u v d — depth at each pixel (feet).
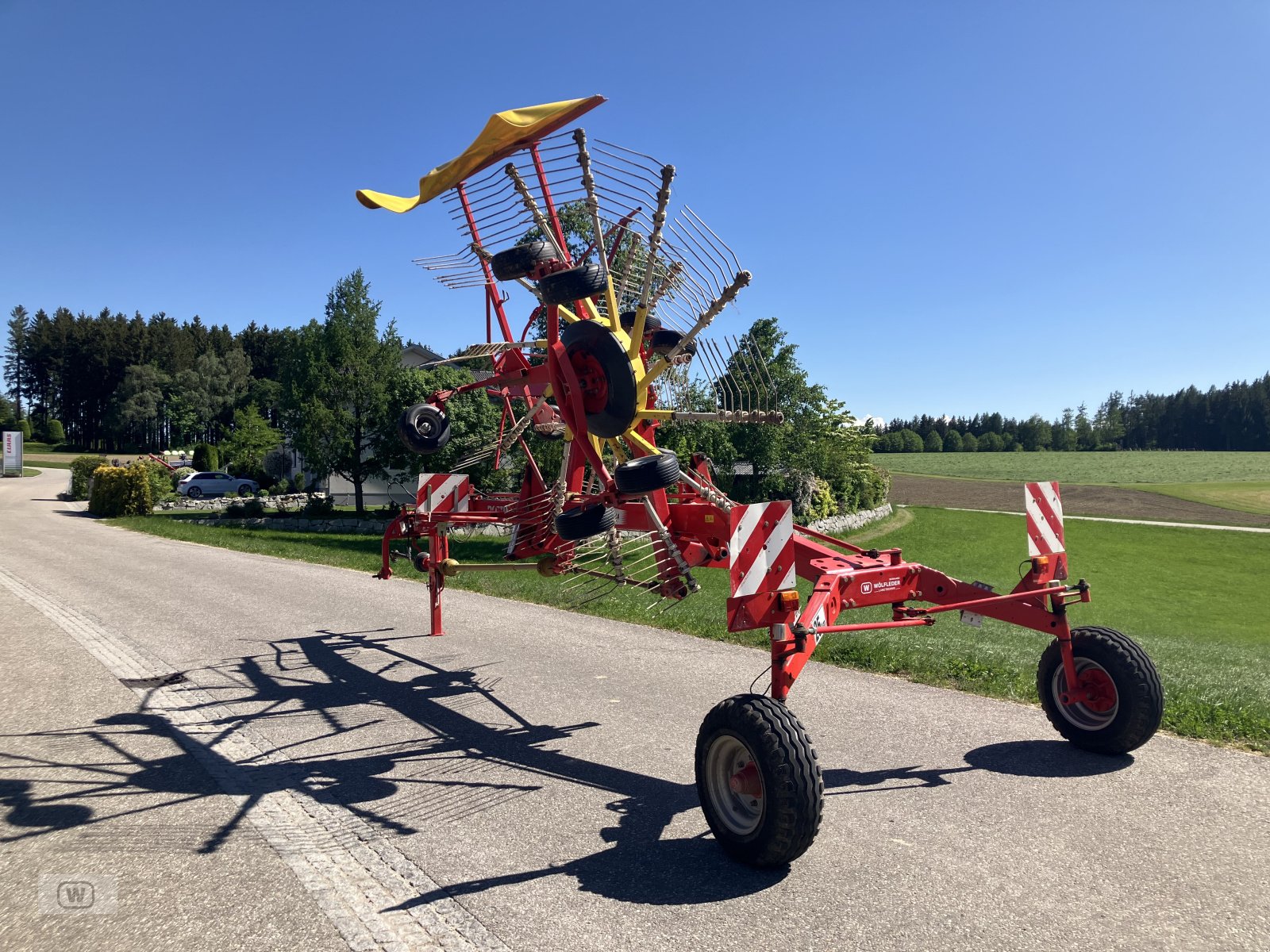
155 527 76.84
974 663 22.71
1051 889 11.05
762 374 17.34
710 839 12.85
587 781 15.29
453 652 25.80
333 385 96.73
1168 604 68.18
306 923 10.33
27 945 9.80
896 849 12.28
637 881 11.47
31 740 17.48
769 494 87.92
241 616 31.83
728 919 10.38
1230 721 17.69
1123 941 9.79
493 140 16.22
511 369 20.71
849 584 14.60
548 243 16.71
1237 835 12.63
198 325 397.60
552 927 10.21
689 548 17.71
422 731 18.33
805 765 11.28
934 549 96.07
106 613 32.14
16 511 98.27
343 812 13.93
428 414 23.27
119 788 14.90
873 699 20.10
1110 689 16.02
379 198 18.38
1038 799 14.07
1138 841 12.44
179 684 22.16
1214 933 9.94
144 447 347.56
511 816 13.76
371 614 32.37
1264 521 140.26
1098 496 186.39
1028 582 16.99
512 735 18.02
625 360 15.46
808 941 9.86
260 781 15.31
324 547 64.13
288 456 152.15
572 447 19.93
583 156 15.57
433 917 10.48
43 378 372.99
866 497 120.37
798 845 11.30
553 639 27.55
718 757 12.29
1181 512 154.61
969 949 9.66
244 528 95.86
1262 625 58.39
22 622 30.01
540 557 22.52
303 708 20.08
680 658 24.80
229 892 11.12
